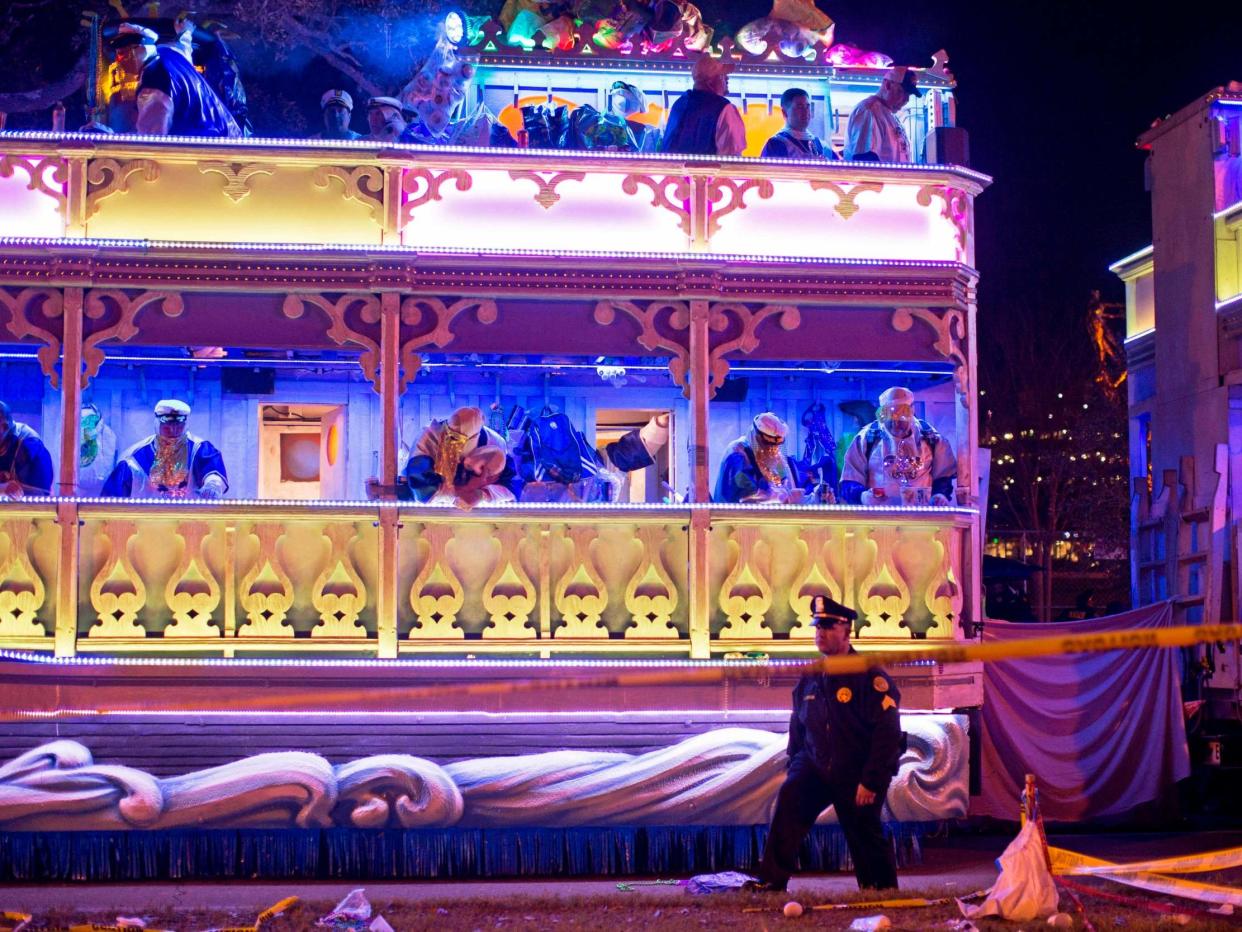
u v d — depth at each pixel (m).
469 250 10.85
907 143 12.10
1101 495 28.88
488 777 10.09
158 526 10.49
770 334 11.23
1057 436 29.12
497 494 10.86
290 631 10.51
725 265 11.05
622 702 10.53
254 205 10.86
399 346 10.80
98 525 10.43
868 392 13.30
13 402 12.37
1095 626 12.75
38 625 10.37
